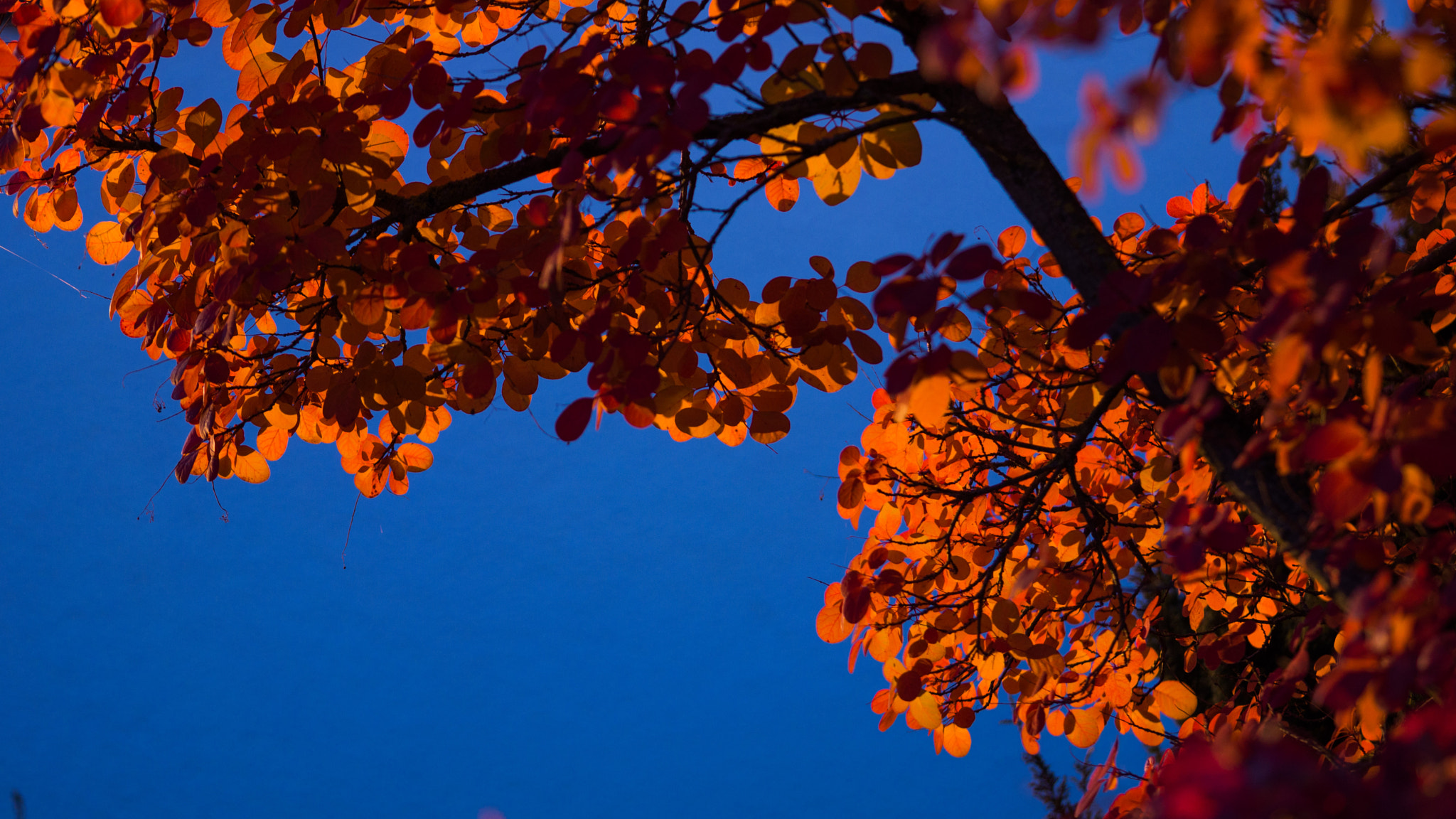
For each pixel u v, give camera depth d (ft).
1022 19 21.76
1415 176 26.81
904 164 26.35
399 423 27.02
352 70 26.81
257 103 26.55
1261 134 26.45
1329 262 21.08
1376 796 16.14
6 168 26.43
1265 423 24.56
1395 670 19.99
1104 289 25.34
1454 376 25.96
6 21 26.53
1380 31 25.41
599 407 26.05
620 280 26.89
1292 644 26.21
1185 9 23.56
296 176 26.32
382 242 26.53
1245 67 18.12
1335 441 20.79
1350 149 17.28
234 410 27.09
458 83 26.45
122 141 26.78
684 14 26.37
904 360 25.31
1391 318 21.29
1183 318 24.40
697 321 26.78
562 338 26.18
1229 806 15.96
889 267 25.41
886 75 25.89
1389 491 19.47
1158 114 16.71
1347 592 25.32
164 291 26.94
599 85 25.86
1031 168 25.81
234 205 26.58
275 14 26.66
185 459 27.12
